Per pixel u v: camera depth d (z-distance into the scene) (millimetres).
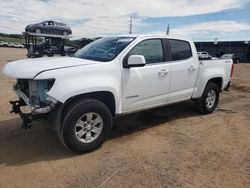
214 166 3758
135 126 5445
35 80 3877
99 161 3852
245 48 50125
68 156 3994
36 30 26781
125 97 4523
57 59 4465
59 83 3711
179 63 5391
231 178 3451
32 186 3205
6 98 7672
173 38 5379
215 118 6133
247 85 11820
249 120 6020
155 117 6090
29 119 3938
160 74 4992
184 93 5648
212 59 6410
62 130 3854
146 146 4418
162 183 3303
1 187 3176
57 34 27828
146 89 4812
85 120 4008
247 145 4535
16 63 4312
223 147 4430
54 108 3867
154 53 4984
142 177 3430
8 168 3617
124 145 4441
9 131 4938
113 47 4711
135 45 4637
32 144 4398
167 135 4957
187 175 3500
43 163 3770
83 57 4785
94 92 4094
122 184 3266
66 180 3338
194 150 4281
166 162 3850
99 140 4188
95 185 3234
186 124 5633
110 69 4250
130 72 4508
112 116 4512
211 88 6285
